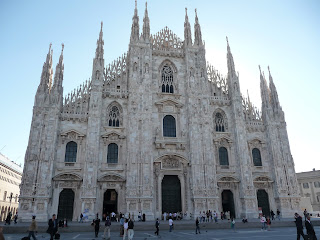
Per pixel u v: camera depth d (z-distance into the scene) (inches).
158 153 2014.0
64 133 1898.4
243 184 2041.1
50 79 2032.5
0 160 3417.8
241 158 2106.3
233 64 2396.7
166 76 2297.0
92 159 1854.1
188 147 2082.9
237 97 2281.0
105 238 1091.3
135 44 2224.4
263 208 2097.7
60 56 2073.1
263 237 1082.7
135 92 2086.6
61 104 1980.8
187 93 2208.4
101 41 2187.5
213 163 2049.7
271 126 2269.9
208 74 2404.0
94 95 2006.6
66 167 1846.7
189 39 2381.9
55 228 975.6
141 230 1470.2
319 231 1299.2
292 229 1459.2
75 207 1786.4
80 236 1195.9
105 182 1867.6
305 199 2783.0
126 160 1932.8
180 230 1481.3
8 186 3759.8
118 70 2190.0
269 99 2402.8
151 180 1898.4
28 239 490.0
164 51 2319.1
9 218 1519.4
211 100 2274.9
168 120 2155.5
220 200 2032.5
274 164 2160.4
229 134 2214.6
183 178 2012.8
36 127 1841.8
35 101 1892.2
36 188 1723.7
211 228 1572.3
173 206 1980.8
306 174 4082.2
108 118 2038.6
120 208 1841.8
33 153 1788.9
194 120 2130.9
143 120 2025.1
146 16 2348.7
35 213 1684.3
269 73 2472.9
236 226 1605.6
